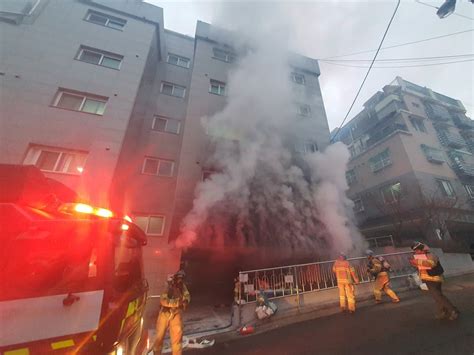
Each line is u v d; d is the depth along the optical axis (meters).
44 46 8.31
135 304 2.49
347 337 3.92
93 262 1.97
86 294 1.78
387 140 15.88
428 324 4.02
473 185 15.17
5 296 1.56
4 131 6.71
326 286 6.48
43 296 1.64
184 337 4.65
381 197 15.42
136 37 10.27
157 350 3.56
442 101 19.70
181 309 3.74
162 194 8.76
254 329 4.86
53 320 1.61
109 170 7.37
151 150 9.62
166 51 12.86
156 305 6.66
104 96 8.39
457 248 10.98
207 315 6.23
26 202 1.97
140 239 3.10
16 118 6.96
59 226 1.93
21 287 1.61
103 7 10.34
